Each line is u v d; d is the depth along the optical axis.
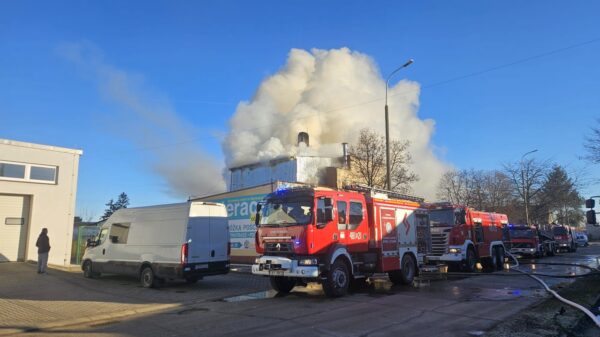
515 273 19.33
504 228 25.69
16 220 21.00
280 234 12.30
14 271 18.05
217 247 14.84
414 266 15.95
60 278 16.47
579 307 9.84
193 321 9.12
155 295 12.81
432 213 20.52
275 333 7.94
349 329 8.21
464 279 17.02
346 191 13.71
